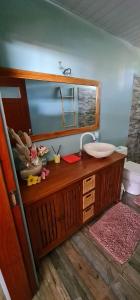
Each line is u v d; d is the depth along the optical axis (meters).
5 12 0.99
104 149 1.74
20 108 1.24
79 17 1.41
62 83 1.46
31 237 1.05
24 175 1.15
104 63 1.80
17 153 1.12
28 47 1.15
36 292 1.05
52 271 1.18
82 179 1.27
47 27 1.21
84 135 1.77
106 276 1.14
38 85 1.30
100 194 1.58
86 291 1.05
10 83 1.13
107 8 1.31
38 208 1.03
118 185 1.81
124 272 1.17
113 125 2.28
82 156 1.69
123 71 2.11
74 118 1.69
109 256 1.29
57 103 1.49
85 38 1.52
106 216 1.72
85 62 1.58
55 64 1.34
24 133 1.21
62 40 1.34
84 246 1.38
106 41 1.74
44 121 1.43
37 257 1.15
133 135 2.83
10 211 0.73
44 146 1.49
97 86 1.78
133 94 2.45
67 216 1.29
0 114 0.61
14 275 0.84
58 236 1.28
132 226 1.58
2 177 0.66
